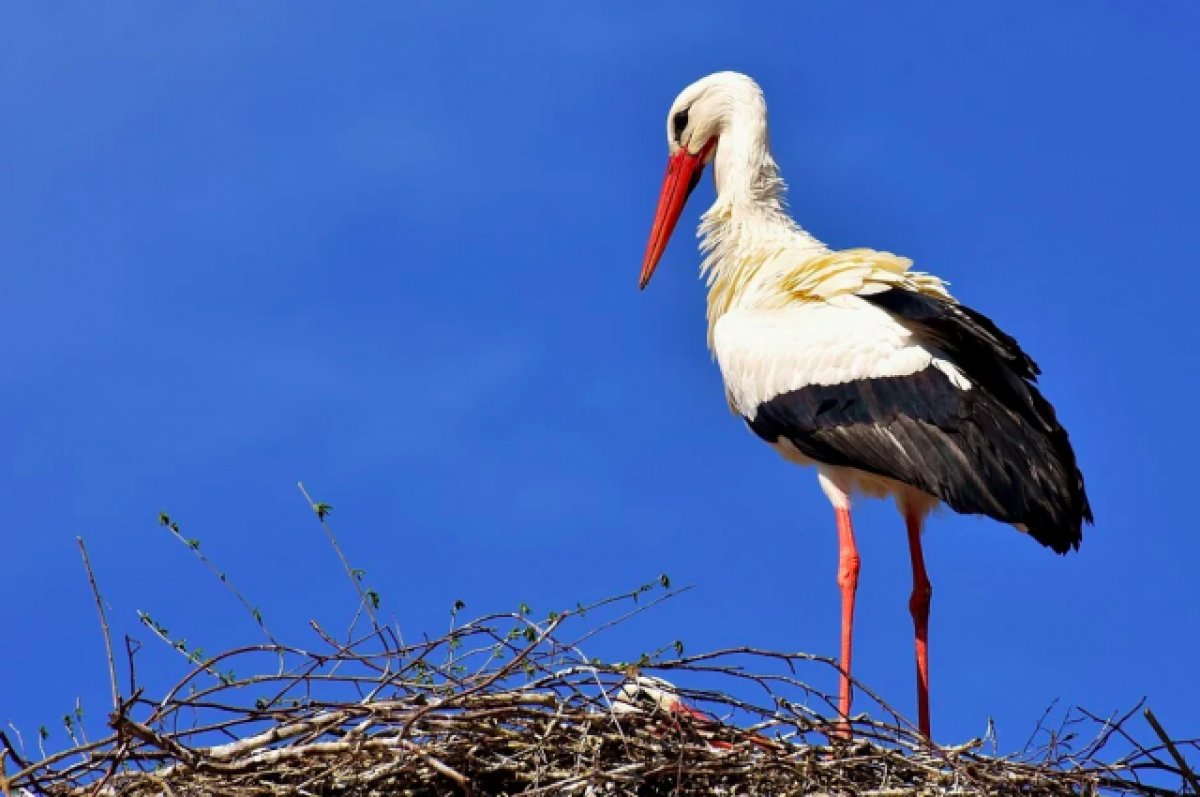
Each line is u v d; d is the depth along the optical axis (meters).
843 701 13.97
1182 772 11.12
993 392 13.97
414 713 10.82
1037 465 13.53
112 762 10.77
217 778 10.85
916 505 14.47
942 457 13.83
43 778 10.75
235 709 11.01
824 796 10.95
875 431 14.16
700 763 10.84
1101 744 11.42
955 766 11.03
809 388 14.54
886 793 10.93
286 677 11.20
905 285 14.87
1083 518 13.84
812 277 15.08
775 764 10.91
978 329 14.12
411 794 11.06
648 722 11.23
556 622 11.38
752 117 16.48
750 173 16.17
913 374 14.16
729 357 15.08
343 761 10.78
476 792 10.82
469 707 11.02
